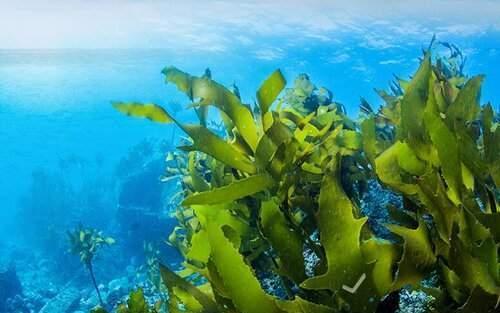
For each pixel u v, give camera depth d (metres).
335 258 1.08
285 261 1.21
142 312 1.36
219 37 27.38
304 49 27.94
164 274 1.24
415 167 1.29
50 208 29.17
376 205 1.64
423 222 1.12
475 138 1.49
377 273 1.09
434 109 1.30
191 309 1.28
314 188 1.61
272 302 1.05
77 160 36.19
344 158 1.72
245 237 1.52
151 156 28.25
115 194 29.17
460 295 1.08
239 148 1.60
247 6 25.41
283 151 1.45
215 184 1.83
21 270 23.89
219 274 1.07
